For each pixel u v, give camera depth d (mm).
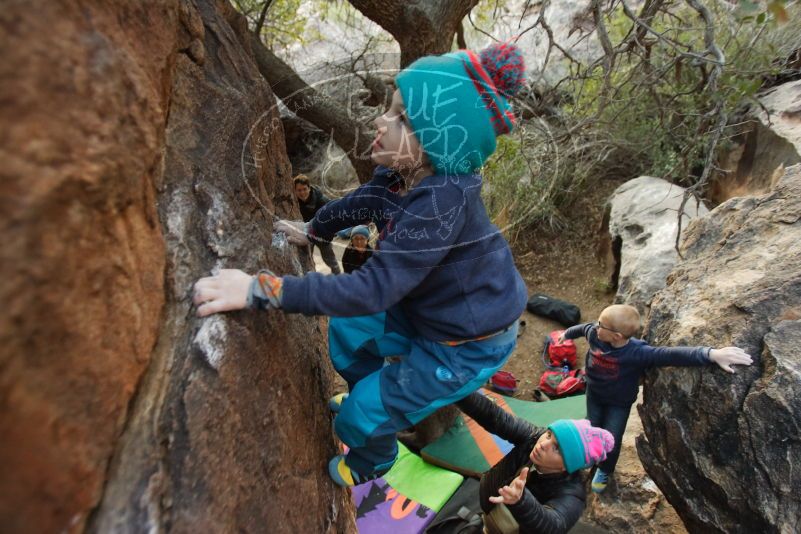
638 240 4789
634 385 2980
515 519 1994
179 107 1285
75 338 698
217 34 1570
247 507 1027
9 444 574
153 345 986
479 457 3578
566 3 5688
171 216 1147
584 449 1928
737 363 2238
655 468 2635
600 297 5508
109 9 866
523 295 1473
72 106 684
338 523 1432
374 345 1599
